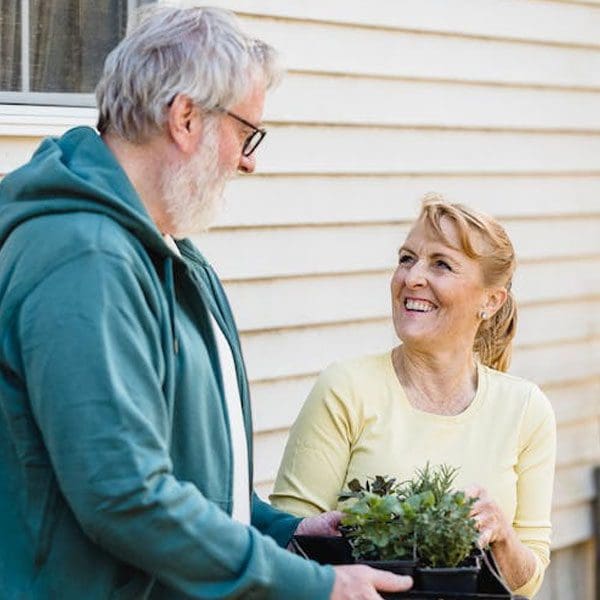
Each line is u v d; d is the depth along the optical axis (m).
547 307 7.76
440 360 3.99
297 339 6.48
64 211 2.98
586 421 8.05
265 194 6.30
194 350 3.15
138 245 3.01
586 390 8.03
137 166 3.14
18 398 2.94
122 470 2.80
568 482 8.01
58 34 5.51
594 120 7.91
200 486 3.13
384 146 6.79
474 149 7.24
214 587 2.95
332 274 6.61
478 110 7.24
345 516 3.55
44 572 2.99
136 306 2.92
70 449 2.81
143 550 2.87
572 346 7.92
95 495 2.80
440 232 3.92
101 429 2.80
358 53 6.61
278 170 6.34
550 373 7.82
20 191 3.03
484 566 3.44
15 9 5.41
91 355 2.82
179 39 3.08
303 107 6.42
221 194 3.23
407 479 3.89
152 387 2.91
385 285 6.85
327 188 6.55
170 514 2.85
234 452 3.36
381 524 3.40
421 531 3.38
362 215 6.72
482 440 3.98
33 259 2.92
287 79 6.34
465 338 4.01
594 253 7.99
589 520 8.12
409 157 6.91
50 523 2.97
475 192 7.28
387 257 6.85
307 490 3.91
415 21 6.86
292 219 6.42
